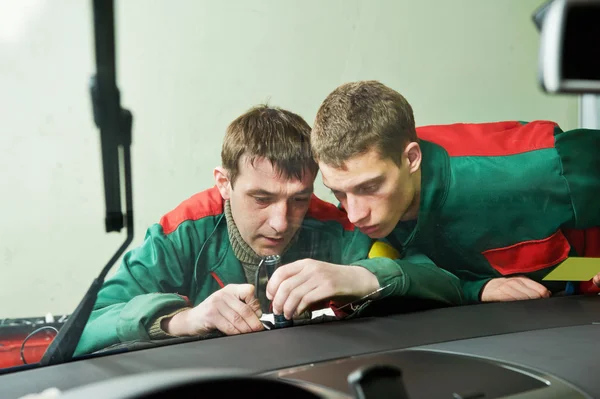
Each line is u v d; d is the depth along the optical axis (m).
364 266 2.02
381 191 2.06
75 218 1.70
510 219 2.23
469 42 2.17
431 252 2.15
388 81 2.06
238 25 1.85
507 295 2.23
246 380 0.72
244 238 1.90
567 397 1.14
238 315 1.85
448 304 2.13
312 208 1.98
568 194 2.29
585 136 2.31
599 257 2.35
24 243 1.66
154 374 0.70
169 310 1.76
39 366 1.43
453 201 2.16
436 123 2.15
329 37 1.97
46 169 1.66
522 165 2.23
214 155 1.85
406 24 2.07
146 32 1.74
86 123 1.68
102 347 1.60
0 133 1.61
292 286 1.92
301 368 1.26
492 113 2.23
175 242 1.80
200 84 1.82
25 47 1.61
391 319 1.87
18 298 1.66
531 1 2.24
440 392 1.12
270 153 1.91
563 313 1.91
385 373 0.71
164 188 1.80
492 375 1.22
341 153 2.00
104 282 1.70
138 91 1.75
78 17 1.64
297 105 1.94
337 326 1.77
